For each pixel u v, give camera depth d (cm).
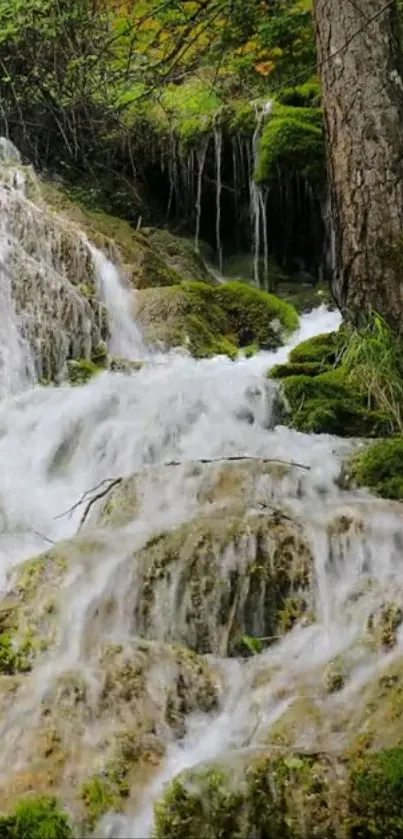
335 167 511
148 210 960
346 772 210
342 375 486
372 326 486
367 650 262
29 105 928
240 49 853
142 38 722
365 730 226
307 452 407
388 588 291
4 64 870
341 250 509
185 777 211
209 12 684
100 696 250
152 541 308
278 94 909
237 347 720
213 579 295
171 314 697
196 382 504
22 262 620
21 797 225
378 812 200
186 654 268
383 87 498
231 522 312
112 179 959
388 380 466
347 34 505
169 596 292
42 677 261
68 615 288
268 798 204
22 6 679
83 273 694
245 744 230
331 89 512
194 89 963
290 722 233
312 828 200
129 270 762
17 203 676
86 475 427
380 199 490
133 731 240
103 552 309
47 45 808
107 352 641
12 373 565
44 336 600
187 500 351
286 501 344
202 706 251
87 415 464
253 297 757
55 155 952
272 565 299
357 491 376
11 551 358
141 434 434
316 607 292
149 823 211
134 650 268
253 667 267
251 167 910
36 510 395
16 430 466
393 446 396
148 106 923
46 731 241
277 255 938
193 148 930
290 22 760
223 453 413
